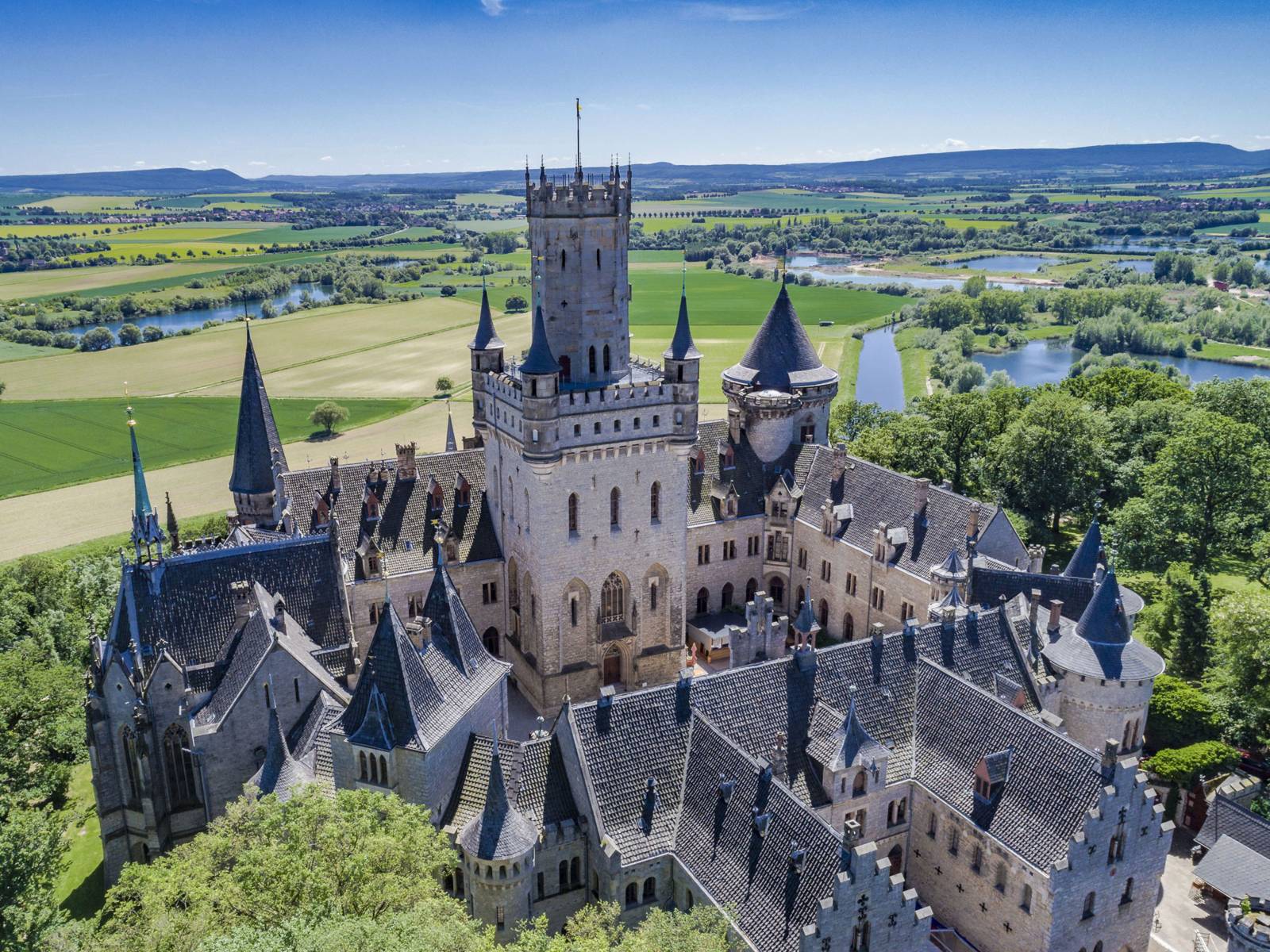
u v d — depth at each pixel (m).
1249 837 73.19
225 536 120.81
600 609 100.25
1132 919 65.69
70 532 160.50
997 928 66.19
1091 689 79.94
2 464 195.38
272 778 68.75
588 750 67.62
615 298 95.19
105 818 76.88
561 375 95.94
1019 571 94.75
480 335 103.38
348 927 47.84
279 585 83.75
